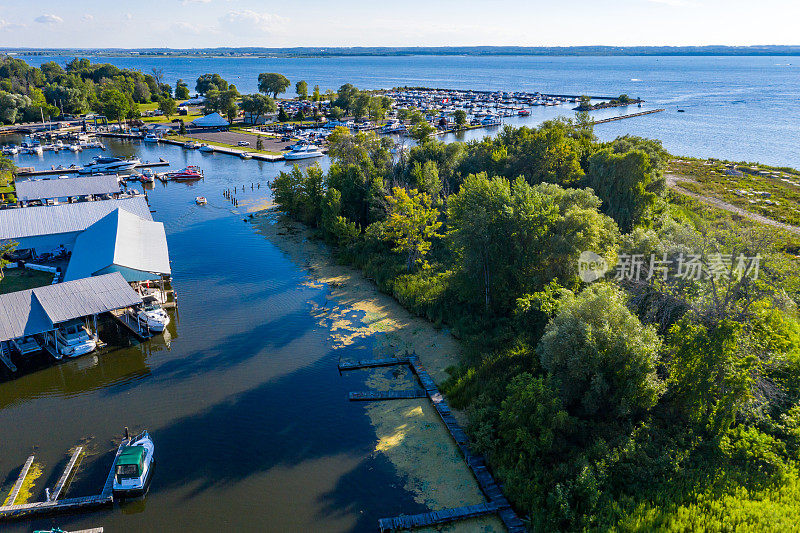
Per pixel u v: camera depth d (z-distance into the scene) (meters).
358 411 43.81
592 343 36.53
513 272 54.34
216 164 143.12
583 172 81.00
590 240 50.97
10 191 108.12
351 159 103.12
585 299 39.34
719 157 146.00
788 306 40.16
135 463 34.28
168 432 40.94
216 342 54.12
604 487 32.91
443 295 59.94
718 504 30.98
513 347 48.09
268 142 172.88
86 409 43.66
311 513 33.62
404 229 67.94
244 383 47.44
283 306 62.03
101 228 70.19
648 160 70.50
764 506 30.62
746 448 35.09
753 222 74.12
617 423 37.03
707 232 47.81
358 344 53.94
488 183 59.50
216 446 39.47
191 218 95.19
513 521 32.38
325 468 37.44
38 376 48.19
